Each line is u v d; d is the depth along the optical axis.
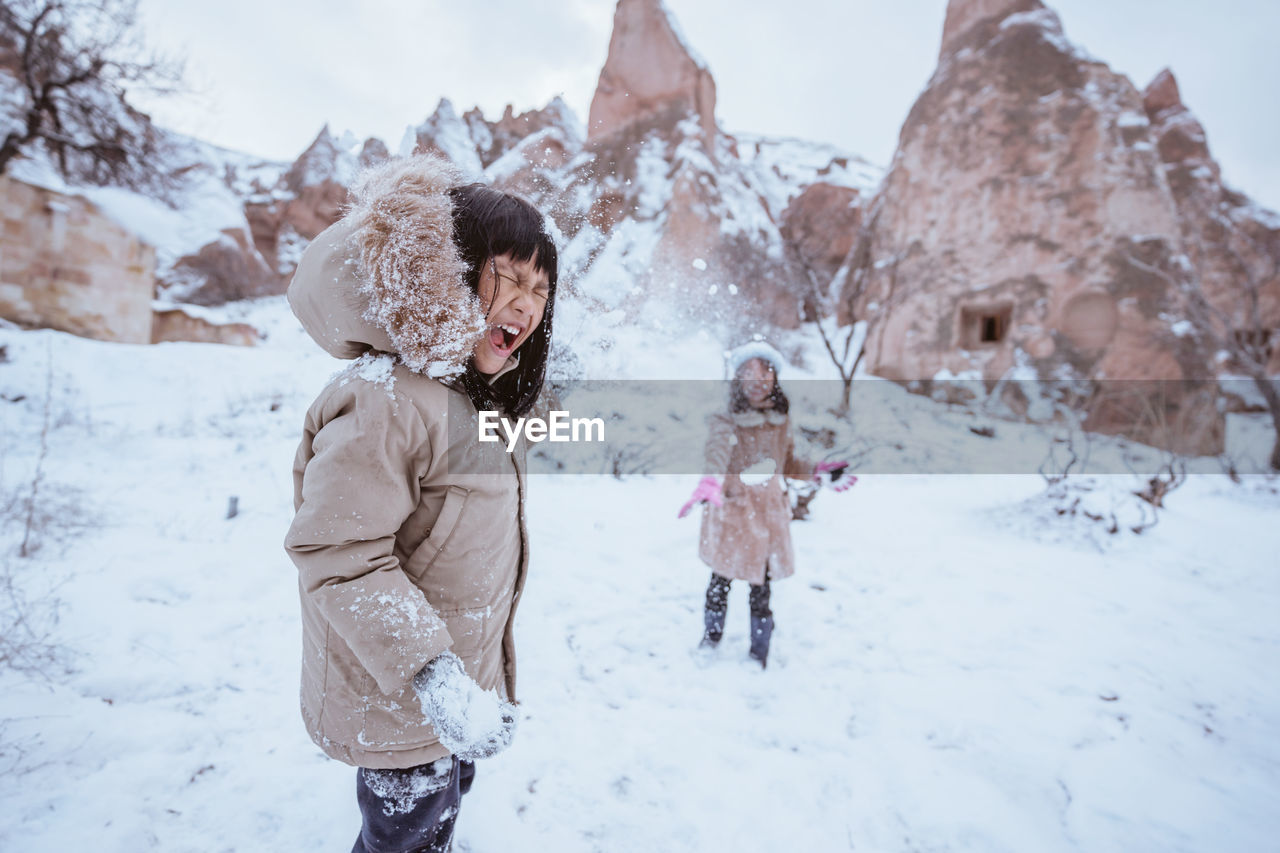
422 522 1.15
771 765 2.27
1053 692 2.82
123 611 3.05
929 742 2.43
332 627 1.07
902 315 17.59
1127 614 3.81
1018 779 2.21
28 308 13.99
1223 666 3.12
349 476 1.00
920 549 5.08
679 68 21.31
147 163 16.72
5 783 1.88
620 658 3.04
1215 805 2.09
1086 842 1.92
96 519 4.40
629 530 5.16
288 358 13.03
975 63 17.94
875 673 2.98
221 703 2.41
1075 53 17.06
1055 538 5.55
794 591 4.05
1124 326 15.20
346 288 1.02
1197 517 6.80
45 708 2.25
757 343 3.05
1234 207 22.73
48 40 14.20
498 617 1.29
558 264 1.26
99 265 15.16
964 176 17.53
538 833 1.88
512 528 1.33
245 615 3.15
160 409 9.47
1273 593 4.25
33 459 6.25
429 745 1.18
